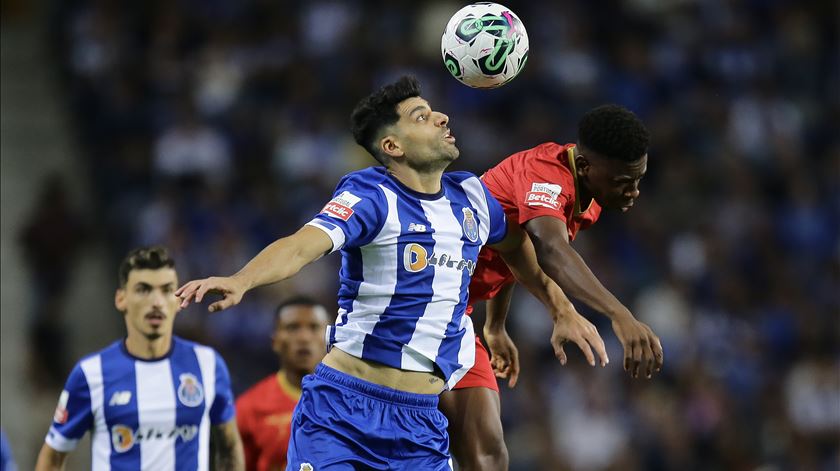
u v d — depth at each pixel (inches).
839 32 2363.4
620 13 2308.1
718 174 2101.4
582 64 2208.4
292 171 2050.9
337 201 649.6
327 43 2214.6
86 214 2122.3
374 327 665.6
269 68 2183.8
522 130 2102.6
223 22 2230.6
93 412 888.3
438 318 674.2
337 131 2108.8
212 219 1956.2
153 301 889.5
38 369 1921.8
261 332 1768.0
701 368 1802.4
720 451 1743.4
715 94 2217.0
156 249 903.1
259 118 2114.9
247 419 1028.5
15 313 2015.3
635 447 1706.4
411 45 2208.4
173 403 893.8
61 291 1998.0
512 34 712.4
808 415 1852.9
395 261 661.3
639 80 2220.7
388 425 666.8
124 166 2098.9
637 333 645.3
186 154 2028.8
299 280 1800.0
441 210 677.9
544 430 1704.0
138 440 889.5
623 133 706.8
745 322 1919.3
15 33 2454.5
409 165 677.9
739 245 2014.0
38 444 1813.5
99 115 2161.7
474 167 2080.5
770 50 2326.5
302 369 1022.4
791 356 1911.9
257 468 1033.5
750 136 2181.3
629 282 1939.0
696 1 2338.8
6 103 2322.8
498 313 810.2
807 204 2097.7
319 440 664.4
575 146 741.3
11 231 2139.5
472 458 741.9
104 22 2228.1
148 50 2204.7
